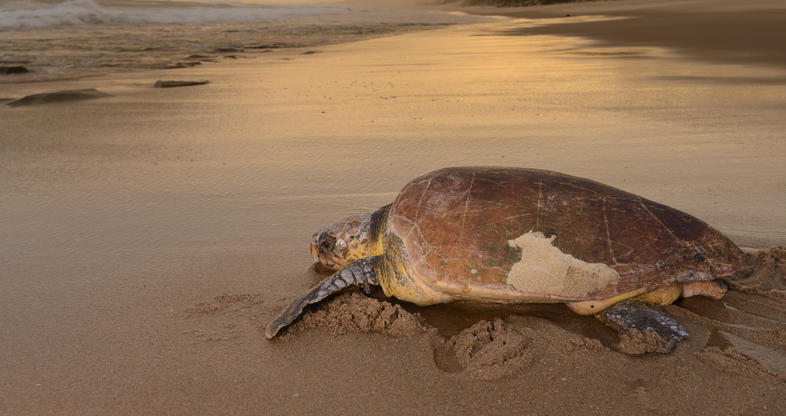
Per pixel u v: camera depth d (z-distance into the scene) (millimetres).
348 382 2877
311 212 5438
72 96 11727
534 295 3178
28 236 4914
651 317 3174
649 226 3338
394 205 3727
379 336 3293
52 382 2895
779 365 2867
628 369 2883
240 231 5000
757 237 4473
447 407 2670
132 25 39500
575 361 2961
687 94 11133
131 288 3941
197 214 5426
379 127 8938
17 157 7488
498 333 3221
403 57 19984
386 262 3600
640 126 8625
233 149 7809
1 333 3357
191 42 26375
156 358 3102
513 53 20562
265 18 54750
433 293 3438
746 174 6172
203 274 4160
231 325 3445
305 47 24688
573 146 7562
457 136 8242
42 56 19703
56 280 4078
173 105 11148
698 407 2596
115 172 6828
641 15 42000
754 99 10359
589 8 65938
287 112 10320
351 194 5910
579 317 3447
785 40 19578
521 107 10359
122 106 11062
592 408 2625
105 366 3031
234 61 19016
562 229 3260
